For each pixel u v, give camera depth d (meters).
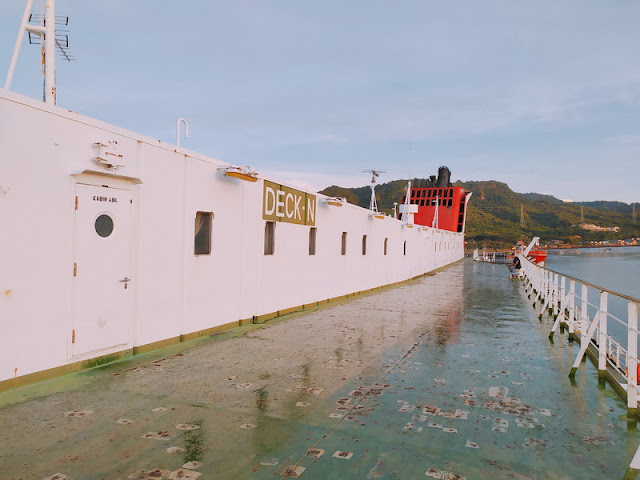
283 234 11.10
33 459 3.52
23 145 4.90
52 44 5.71
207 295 8.32
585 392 5.60
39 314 5.19
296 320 10.41
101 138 5.82
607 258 98.31
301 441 3.98
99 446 3.77
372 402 5.05
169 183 7.17
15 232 4.87
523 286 20.64
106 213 6.04
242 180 9.21
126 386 5.33
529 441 4.11
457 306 13.56
